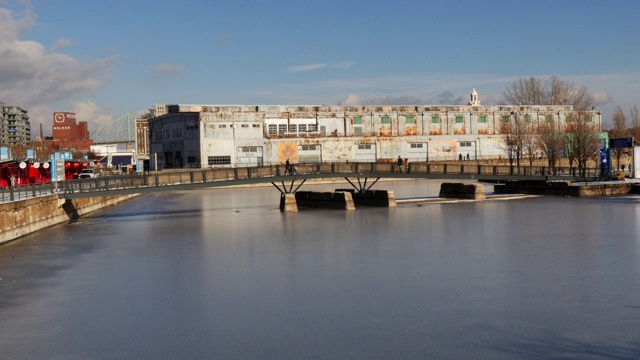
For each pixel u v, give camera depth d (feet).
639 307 73.26
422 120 403.54
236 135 370.73
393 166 221.46
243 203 251.39
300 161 379.76
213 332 67.21
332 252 115.65
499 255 108.17
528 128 412.57
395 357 59.00
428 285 86.17
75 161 322.55
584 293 79.97
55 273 99.71
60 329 68.90
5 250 124.47
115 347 63.05
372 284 87.66
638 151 251.60
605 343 61.26
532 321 68.64
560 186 238.68
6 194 168.76
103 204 254.06
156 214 208.44
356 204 218.38
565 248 114.11
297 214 191.52
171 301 80.43
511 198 231.30
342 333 66.08
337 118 389.60
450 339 63.46
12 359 59.98
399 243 124.57
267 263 105.81
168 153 403.13
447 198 234.17
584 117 403.95
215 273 97.96
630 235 128.77
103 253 119.96
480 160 393.29
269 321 70.79
